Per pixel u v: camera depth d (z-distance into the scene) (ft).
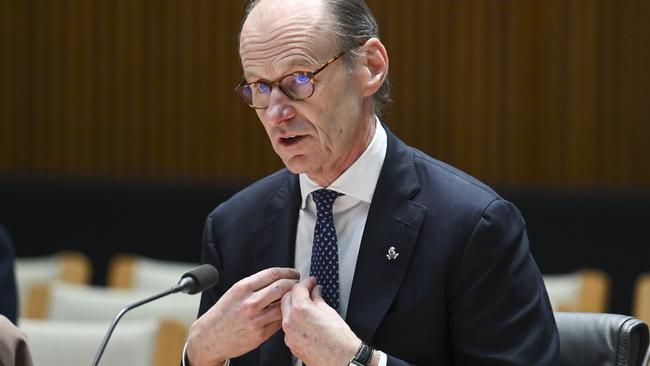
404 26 64.03
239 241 24.43
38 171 68.64
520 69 62.85
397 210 22.94
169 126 67.51
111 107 68.08
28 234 67.82
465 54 63.46
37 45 68.64
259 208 24.50
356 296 22.61
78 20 68.28
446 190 23.00
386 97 23.66
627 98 61.62
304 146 21.93
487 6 63.16
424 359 22.25
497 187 62.69
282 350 23.26
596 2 61.87
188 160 67.26
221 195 65.92
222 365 22.91
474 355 21.89
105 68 68.13
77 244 67.21
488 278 22.11
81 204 67.26
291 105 21.59
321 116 21.71
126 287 48.49
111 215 67.05
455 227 22.44
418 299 22.22
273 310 22.06
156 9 67.62
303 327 21.36
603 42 61.87
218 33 66.90
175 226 66.28
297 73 21.40
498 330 21.88
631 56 61.52
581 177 62.18
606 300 60.59
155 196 66.44
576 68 62.13
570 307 39.65
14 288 34.83
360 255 22.86
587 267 60.95
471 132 63.36
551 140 62.54
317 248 23.12
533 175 62.80
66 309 42.63
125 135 67.97
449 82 63.67
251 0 22.61
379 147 23.38
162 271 48.60
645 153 61.36
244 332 21.97
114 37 68.03
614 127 61.77
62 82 68.49
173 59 67.41
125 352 36.52
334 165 22.90
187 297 42.98
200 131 67.15
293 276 22.43
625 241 60.59
